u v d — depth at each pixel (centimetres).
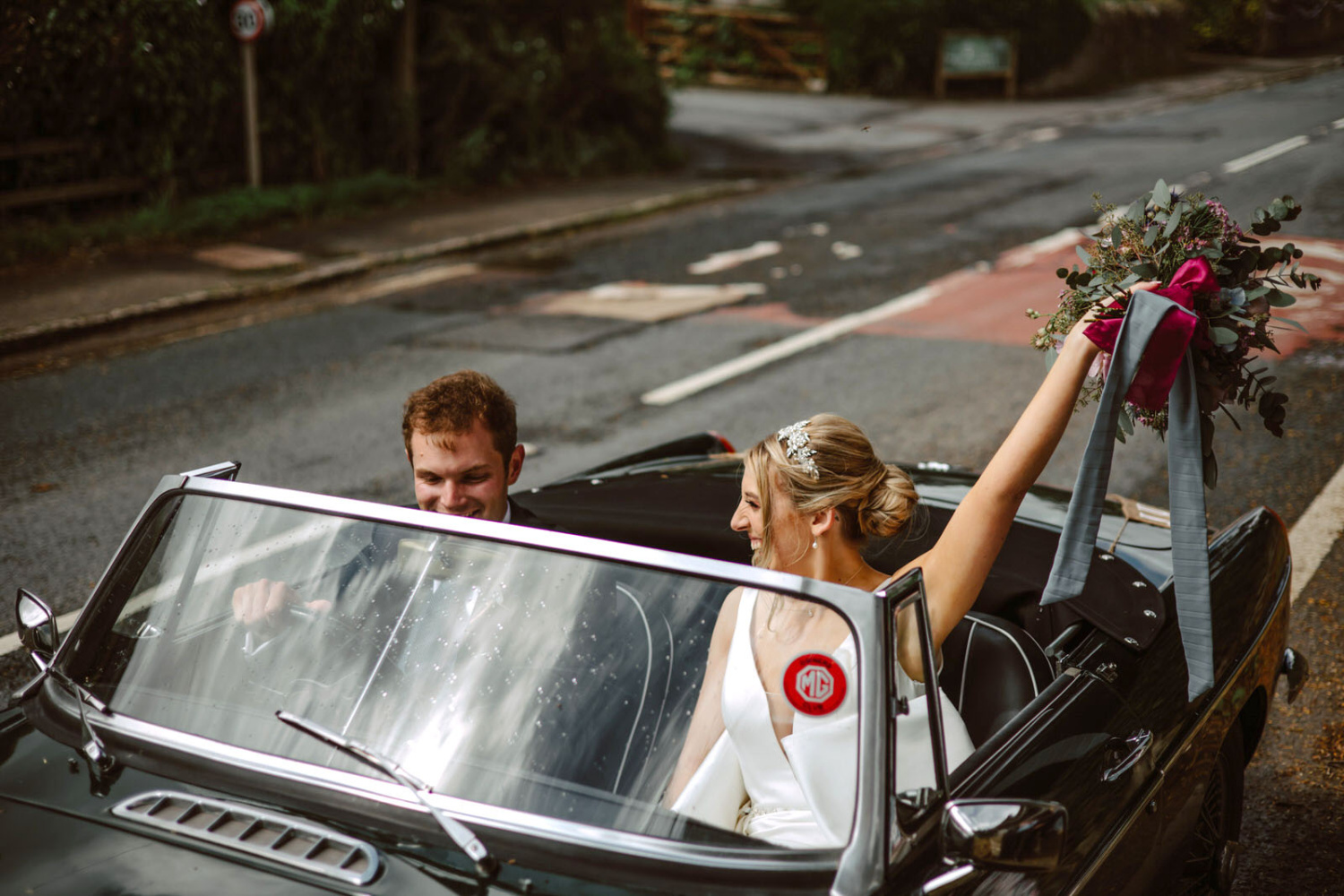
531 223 1470
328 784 205
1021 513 348
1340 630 494
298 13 1488
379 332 1012
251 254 1282
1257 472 668
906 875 187
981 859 180
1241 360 245
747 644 209
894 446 720
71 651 236
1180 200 246
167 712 221
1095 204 255
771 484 257
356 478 675
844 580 261
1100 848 228
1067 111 2627
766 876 185
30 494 654
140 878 189
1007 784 217
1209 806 311
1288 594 345
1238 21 3694
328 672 219
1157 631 282
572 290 1168
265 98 1507
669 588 213
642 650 211
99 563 564
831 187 1762
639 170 1902
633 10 3172
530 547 219
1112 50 3153
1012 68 2883
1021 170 1839
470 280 1225
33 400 833
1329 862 359
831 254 1305
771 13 3097
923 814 196
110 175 1379
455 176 1700
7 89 1251
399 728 210
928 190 1700
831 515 254
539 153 1828
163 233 1327
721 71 3152
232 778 208
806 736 206
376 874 188
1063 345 252
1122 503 371
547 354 939
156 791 207
